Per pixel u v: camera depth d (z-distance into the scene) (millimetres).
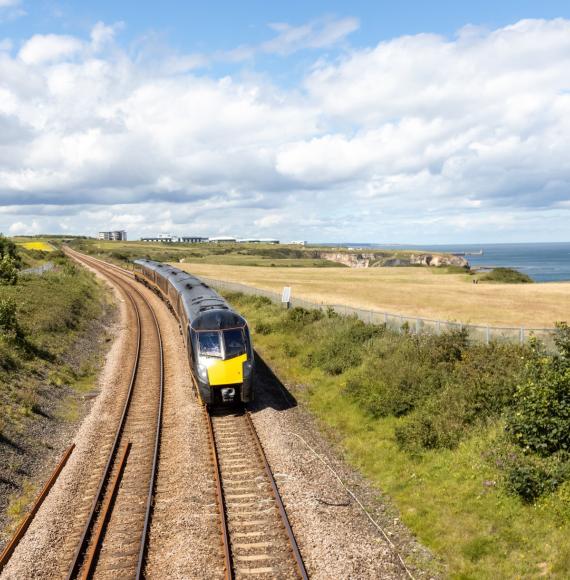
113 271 84688
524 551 10398
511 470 12180
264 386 22297
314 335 28688
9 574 9938
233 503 12305
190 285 30938
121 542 10867
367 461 15328
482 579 9852
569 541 10211
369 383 19641
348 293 59312
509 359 17125
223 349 19078
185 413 18469
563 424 12445
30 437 16281
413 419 16594
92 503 12320
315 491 13047
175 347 29094
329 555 10234
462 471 13422
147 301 48656
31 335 26328
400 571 10219
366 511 12562
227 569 9617
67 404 20172
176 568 9820
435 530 11570
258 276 85875
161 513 11977
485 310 44812
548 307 46688
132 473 14086
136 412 18922
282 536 10922
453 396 16578
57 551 10688
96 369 25703
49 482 13742
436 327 25406
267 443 15797
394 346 22562
